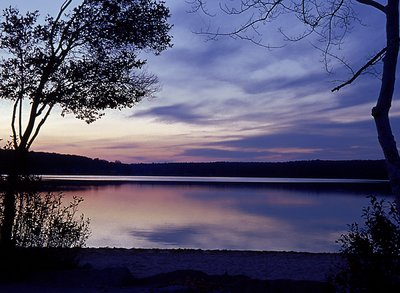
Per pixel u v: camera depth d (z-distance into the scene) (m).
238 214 38.88
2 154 10.09
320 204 50.62
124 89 13.63
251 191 85.88
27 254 9.77
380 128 6.21
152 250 15.26
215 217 35.94
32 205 10.12
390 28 6.28
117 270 9.91
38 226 10.05
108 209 40.81
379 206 6.71
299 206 47.97
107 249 15.30
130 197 60.34
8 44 12.45
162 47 13.62
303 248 21.14
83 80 12.76
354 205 48.88
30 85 12.23
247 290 8.78
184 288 8.68
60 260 10.63
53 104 12.35
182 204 49.78
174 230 27.52
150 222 31.52
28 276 9.68
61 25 12.52
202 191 84.94
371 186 111.19
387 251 6.47
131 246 20.64
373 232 6.60
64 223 10.77
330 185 123.00
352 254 6.70
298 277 10.83
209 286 9.05
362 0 6.54
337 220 34.50
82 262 12.66
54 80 12.46
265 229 28.83
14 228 9.80
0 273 9.46
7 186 9.87
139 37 13.03
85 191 68.44
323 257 14.11
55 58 12.31
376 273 6.47
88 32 12.57
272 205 49.59
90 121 13.78
